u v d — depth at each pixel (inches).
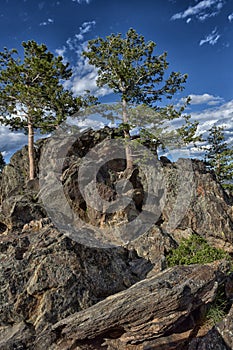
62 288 366.0
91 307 337.7
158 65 893.2
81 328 313.3
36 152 1090.1
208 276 355.6
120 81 907.4
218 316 355.6
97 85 953.5
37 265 385.4
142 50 913.5
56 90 999.6
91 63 924.0
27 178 1047.0
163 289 318.0
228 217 653.9
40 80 1070.4
